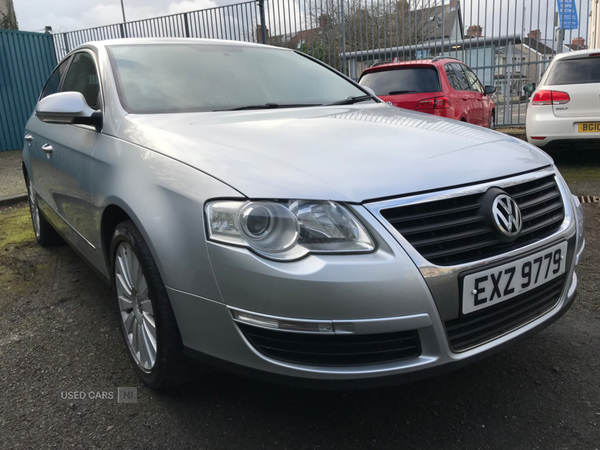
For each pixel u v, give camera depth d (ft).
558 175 6.96
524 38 34.24
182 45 9.71
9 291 10.51
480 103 25.71
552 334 7.99
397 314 5.00
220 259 5.23
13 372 7.41
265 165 5.57
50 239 13.14
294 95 9.51
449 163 5.89
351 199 5.15
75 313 9.37
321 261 4.98
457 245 5.36
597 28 47.44
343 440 5.77
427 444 5.66
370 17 35.88
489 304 5.49
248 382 6.94
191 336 5.70
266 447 5.69
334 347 5.17
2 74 37.76
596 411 6.07
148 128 6.97
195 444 5.77
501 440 5.67
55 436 5.98
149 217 5.89
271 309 5.05
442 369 5.30
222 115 7.75
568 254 6.42
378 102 10.29
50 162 10.00
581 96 19.63
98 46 9.42
